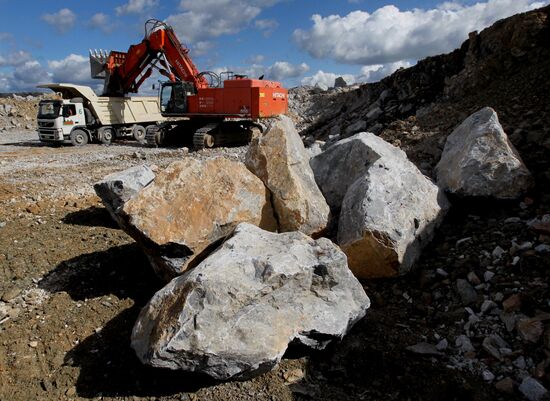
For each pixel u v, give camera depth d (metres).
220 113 14.01
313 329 2.96
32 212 6.76
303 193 4.36
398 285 3.95
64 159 12.20
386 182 4.23
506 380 2.77
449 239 4.42
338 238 4.23
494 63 9.53
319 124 16.62
